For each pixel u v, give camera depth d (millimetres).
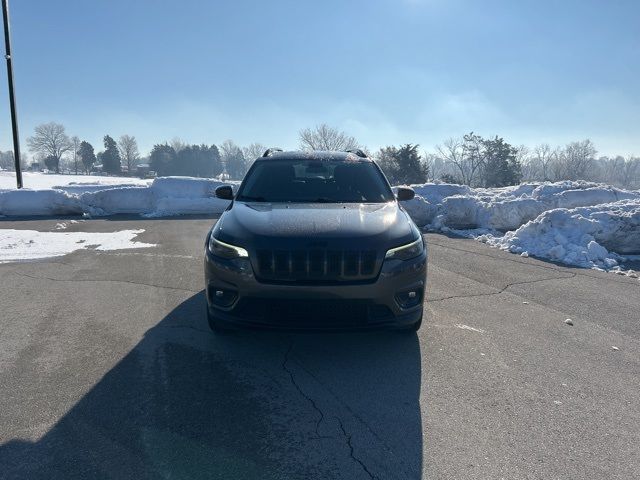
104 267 6254
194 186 12695
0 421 2631
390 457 2377
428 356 3582
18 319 4254
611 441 2555
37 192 11570
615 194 10023
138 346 3676
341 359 3500
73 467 2252
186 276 5801
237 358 3484
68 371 3244
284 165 4836
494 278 5906
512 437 2572
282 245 3168
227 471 2240
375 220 3561
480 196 11930
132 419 2666
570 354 3688
